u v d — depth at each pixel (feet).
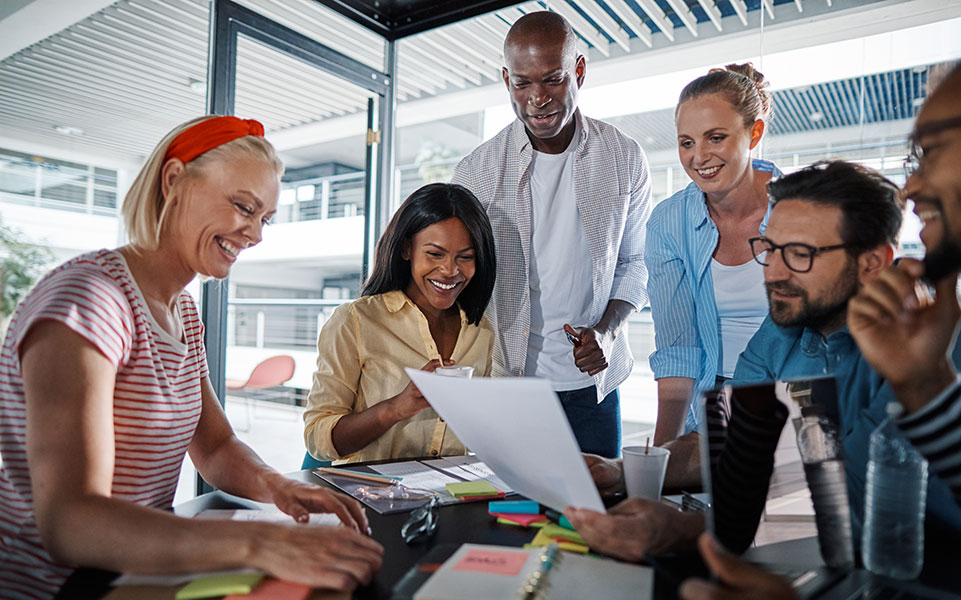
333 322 5.03
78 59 14.99
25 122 20.15
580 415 6.31
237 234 3.27
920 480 2.24
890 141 13.03
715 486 2.20
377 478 3.69
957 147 2.44
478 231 5.08
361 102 17.61
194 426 3.50
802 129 17.75
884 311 2.40
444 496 3.37
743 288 5.32
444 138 30.40
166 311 3.37
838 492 2.36
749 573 1.73
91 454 2.53
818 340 3.22
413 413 4.24
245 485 3.40
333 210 28.99
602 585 2.13
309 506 3.03
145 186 3.17
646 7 11.53
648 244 5.96
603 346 5.82
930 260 2.48
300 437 18.17
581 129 6.27
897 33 11.93
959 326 2.44
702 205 5.39
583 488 2.31
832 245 2.97
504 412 2.27
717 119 4.95
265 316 28.50
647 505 2.49
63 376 2.58
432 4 9.77
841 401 2.92
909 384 2.37
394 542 2.69
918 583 2.19
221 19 8.08
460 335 5.32
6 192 20.98
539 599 2.01
